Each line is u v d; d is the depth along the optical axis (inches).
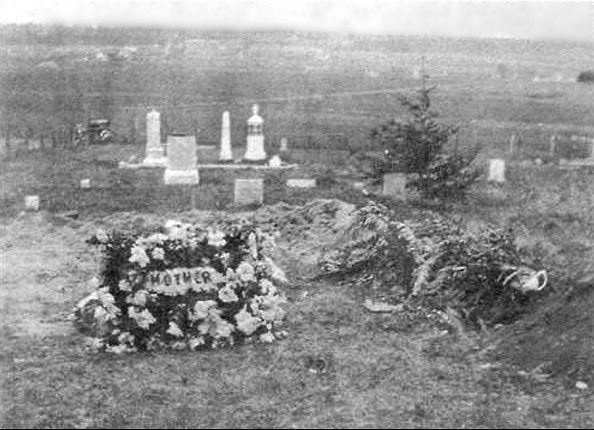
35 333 331.3
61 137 868.6
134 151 855.1
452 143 761.6
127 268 314.7
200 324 316.8
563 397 254.7
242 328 321.1
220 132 909.2
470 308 354.6
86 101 898.1
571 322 302.2
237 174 745.6
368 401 252.4
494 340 315.6
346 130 819.4
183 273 319.6
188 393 260.1
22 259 472.1
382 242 439.2
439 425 230.4
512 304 346.9
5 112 886.4
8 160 768.3
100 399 252.7
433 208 571.8
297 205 609.9
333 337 328.5
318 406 248.1
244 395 258.7
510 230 400.2
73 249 499.2
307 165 770.2
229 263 330.6
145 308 313.3
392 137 651.5
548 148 735.1
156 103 908.6
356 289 413.1
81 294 398.3
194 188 677.3
